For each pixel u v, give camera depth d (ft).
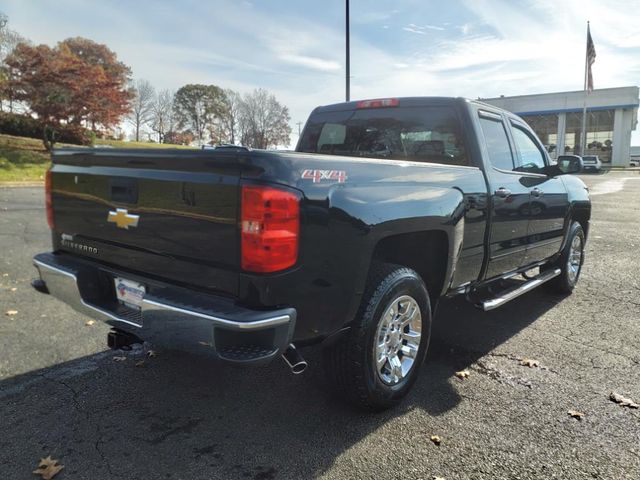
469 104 13.08
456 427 9.44
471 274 12.60
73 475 7.91
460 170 11.70
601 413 9.98
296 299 7.97
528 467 8.25
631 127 172.45
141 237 9.07
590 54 122.21
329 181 8.34
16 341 13.12
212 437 9.02
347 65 47.88
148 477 7.89
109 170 9.55
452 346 13.51
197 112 213.87
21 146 98.22
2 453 8.45
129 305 9.61
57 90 88.43
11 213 37.37
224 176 7.82
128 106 103.50
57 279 10.39
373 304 9.27
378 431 9.27
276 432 9.21
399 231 9.44
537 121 186.91
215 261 8.04
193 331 7.77
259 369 11.89
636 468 8.25
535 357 12.76
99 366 11.87
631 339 14.02
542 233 15.89
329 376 9.60
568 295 18.63
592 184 90.07
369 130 14.82
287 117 187.01
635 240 30.45
